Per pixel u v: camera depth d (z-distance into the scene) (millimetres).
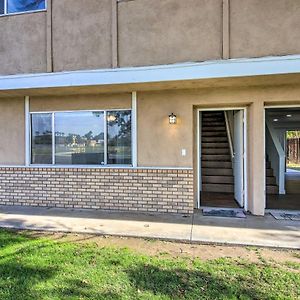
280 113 10898
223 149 10969
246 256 4742
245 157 7684
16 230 6066
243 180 7773
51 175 8133
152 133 7543
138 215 7199
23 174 8312
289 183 12227
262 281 3871
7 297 3480
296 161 24109
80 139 8055
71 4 7352
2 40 7773
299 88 6766
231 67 6129
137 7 6910
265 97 6941
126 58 6949
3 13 7793
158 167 7484
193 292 3609
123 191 7688
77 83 6977
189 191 7344
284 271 4168
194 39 6578
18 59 7672
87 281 3877
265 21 6211
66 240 5477
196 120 7918
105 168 7781
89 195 7895
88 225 6367
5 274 4066
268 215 7117
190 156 7348
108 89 7379
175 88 7277
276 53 6145
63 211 7629
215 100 7176
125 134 7785
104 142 7891
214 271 4168
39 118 8328
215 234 5703
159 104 7492
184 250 5016
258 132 7047
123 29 6984
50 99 8172
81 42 7270
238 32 6328
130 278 3965
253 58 6160
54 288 3691
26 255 4715
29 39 7625
